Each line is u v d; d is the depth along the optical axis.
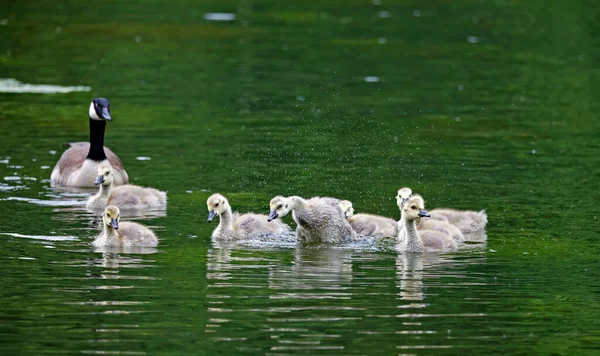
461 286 13.43
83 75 31.69
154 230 16.64
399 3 47.69
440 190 19.27
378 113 26.70
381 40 38.38
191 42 37.47
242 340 11.21
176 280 13.53
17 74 31.62
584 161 21.89
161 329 11.54
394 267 14.47
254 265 14.48
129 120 25.83
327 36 39.09
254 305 12.42
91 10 44.66
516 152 22.67
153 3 47.12
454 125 25.47
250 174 20.48
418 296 12.94
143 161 21.72
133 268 14.10
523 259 14.91
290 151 22.42
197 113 26.59
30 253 14.77
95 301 12.52
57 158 22.28
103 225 16.81
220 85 30.31
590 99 29.03
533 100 28.78
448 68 33.38
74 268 14.02
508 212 17.83
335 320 11.94
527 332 11.68
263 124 25.31
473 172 20.81
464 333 11.58
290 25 41.47
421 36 39.38
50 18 42.41
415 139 23.75
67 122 25.61
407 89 30.05
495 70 33.22
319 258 15.02
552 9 45.91
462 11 45.34
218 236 16.14
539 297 12.98
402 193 16.77
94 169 20.34
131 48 36.16
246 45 37.00
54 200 18.91
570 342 11.36
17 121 25.58
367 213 17.80
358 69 32.97
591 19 43.28
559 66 33.97
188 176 20.44
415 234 15.56
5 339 11.23
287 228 17.59
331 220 16.23
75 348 10.98
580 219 17.36
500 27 41.41
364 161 21.64
